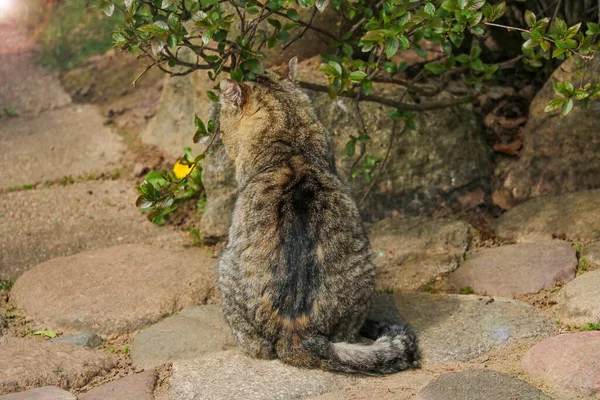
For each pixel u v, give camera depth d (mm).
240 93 1980
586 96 1999
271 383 1848
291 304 1879
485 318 1997
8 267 2279
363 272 1921
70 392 1870
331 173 1966
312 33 2406
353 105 2328
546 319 1991
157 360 1951
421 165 2336
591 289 2002
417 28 2023
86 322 2064
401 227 2287
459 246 2230
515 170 2365
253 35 2109
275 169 1943
